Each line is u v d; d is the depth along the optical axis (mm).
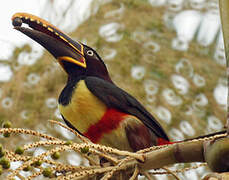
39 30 9297
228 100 4559
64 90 9008
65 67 9367
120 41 10094
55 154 4812
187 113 9438
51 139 4863
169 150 4957
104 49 10070
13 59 9750
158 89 9703
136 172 5121
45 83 9688
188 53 10055
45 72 9781
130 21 10414
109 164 5691
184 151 4859
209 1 10484
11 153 4496
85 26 10414
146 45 10062
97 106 8688
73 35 10234
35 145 4539
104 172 5195
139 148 8586
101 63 9625
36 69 9750
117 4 10688
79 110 8688
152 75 9828
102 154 5332
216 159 4469
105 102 8695
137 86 9727
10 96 9391
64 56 9297
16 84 9531
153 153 5062
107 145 8773
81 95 8711
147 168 5102
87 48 9648
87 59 9500
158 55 10000
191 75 9812
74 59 9352
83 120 8750
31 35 9023
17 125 9102
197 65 9906
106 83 8906
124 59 9938
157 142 9008
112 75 9867
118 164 5082
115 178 5328
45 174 4574
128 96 8898
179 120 9398
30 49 9844
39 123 9203
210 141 4617
